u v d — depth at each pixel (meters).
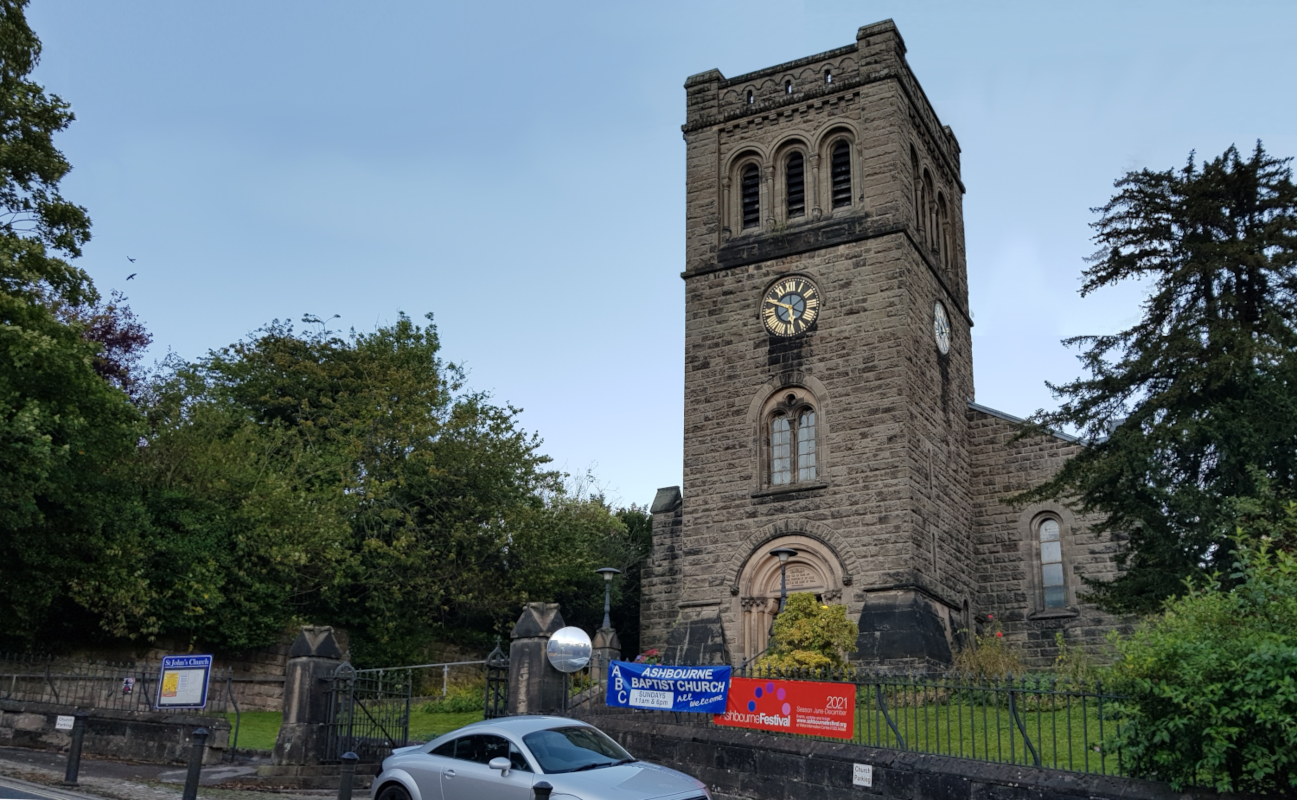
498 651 20.33
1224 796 12.54
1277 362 22.34
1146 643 13.88
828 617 27.34
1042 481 34.31
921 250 33.72
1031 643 32.97
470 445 38.78
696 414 33.81
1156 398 23.55
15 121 26.53
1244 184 24.80
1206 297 24.66
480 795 13.23
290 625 32.12
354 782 18.73
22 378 24.42
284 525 31.45
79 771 18.73
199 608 28.53
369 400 39.38
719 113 36.41
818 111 34.81
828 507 30.89
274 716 29.08
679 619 32.12
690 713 18.33
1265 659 12.29
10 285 25.33
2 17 26.30
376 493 35.50
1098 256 25.94
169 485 30.53
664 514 36.09
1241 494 22.19
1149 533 23.03
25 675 23.98
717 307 34.47
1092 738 18.66
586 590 43.25
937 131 38.59
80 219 27.38
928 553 30.56
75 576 26.94
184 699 20.67
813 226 33.72
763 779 16.59
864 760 15.70
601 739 14.27
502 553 38.41
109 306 42.25
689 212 35.84
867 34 34.50
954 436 34.59
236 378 42.75
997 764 14.66
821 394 32.00
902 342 31.30
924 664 27.86
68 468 26.25
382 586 34.75
